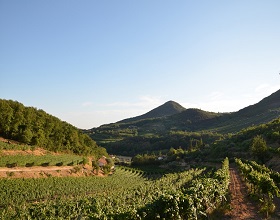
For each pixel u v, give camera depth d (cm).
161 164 10169
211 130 17288
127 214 1498
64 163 6469
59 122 8862
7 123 6394
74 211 2356
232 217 1919
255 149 5747
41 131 7025
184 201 1659
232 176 4753
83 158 7112
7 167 4959
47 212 2325
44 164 5803
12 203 3491
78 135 9188
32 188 4212
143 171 8431
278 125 7662
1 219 2298
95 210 2036
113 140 17350
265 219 1848
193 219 1727
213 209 2050
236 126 16112
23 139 6431
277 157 5375
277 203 2423
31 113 7431
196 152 9562
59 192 4434
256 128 8569
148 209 1558
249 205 2314
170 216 1574
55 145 7450
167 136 15325
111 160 9888
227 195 2636
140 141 15250
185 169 8012
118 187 5462
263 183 2288
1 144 5453
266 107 18250
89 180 5719
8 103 7200
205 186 2152
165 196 1614
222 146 8400
